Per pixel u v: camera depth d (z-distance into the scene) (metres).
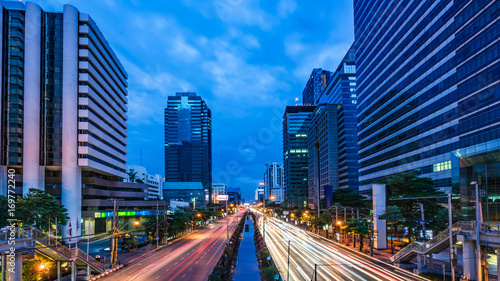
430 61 78.25
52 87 85.19
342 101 159.88
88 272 41.50
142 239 82.31
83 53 87.62
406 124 89.88
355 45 136.75
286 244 74.44
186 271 44.91
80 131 87.12
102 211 92.50
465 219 55.09
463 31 66.12
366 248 66.12
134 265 50.53
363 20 126.81
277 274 37.75
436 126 75.25
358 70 133.00
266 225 139.38
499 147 48.97
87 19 89.25
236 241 77.06
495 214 49.59
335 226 84.31
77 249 40.34
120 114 118.69
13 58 81.69
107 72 104.56
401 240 72.94
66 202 82.94
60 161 84.00
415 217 57.97
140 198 125.00
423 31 81.50
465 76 65.31
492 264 45.78
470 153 54.78
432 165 76.62
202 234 102.00
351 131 156.75
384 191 64.56
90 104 88.75
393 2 99.12
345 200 110.50
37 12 83.94
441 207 60.22
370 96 118.38
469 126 63.72
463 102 65.69
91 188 92.69
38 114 82.88
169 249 68.56
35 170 80.94
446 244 39.38
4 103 80.38
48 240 36.09
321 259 53.28
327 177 174.00
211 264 50.12
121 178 121.25
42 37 85.06
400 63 94.06
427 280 37.41
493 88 57.56
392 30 99.75
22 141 81.50
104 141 101.69
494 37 57.66
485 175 51.66
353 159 154.12
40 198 57.62
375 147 112.75
